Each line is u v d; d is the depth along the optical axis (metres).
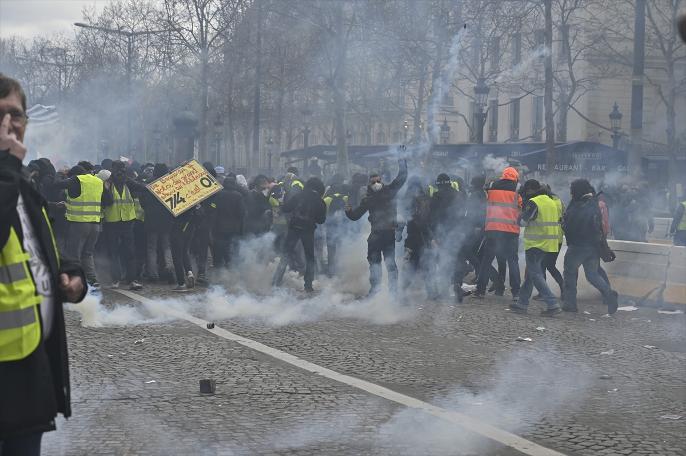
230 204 25.52
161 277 25.19
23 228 5.60
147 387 12.30
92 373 13.14
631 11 64.62
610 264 24.03
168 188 23.42
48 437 9.80
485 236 22.66
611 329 18.47
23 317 5.45
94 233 22.28
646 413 11.37
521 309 20.67
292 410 11.14
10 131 5.60
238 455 9.28
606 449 9.70
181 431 10.14
